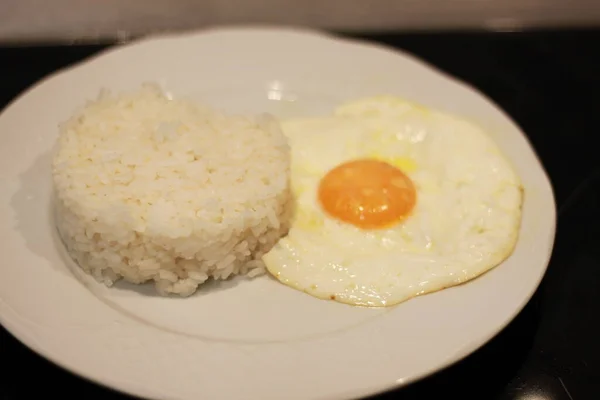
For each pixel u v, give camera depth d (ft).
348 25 1.89
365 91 1.59
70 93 1.53
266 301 1.27
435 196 1.38
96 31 1.83
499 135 1.48
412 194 1.38
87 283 1.28
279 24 1.88
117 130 1.35
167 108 1.40
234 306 1.26
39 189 1.38
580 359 1.22
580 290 1.32
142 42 1.64
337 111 1.54
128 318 1.21
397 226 1.35
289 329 1.23
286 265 1.30
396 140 1.47
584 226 1.41
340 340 1.18
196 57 1.64
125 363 1.13
